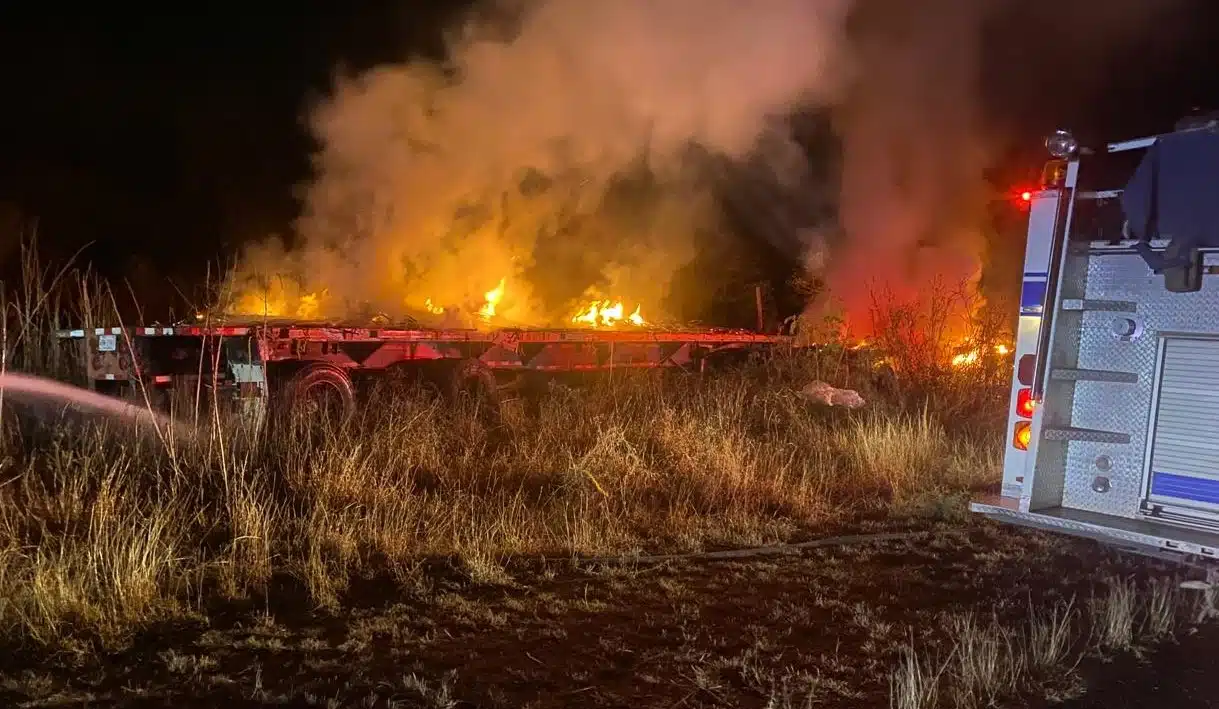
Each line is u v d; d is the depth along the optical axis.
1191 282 5.03
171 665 4.03
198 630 4.45
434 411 8.85
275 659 4.16
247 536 5.37
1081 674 4.40
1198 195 4.95
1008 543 6.41
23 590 4.43
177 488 6.34
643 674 4.21
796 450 8.83
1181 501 5.11
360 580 5.21
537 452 8.06
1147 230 5.10
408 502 6.46
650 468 7.80
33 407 7.96
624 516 6.62
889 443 8.50
